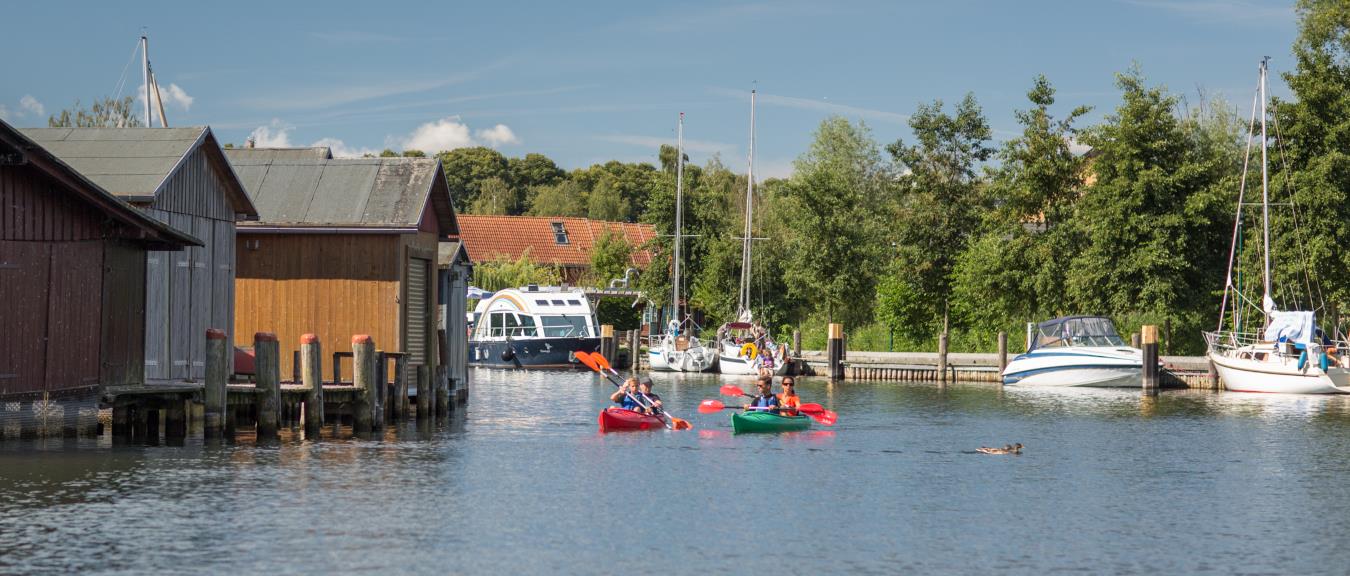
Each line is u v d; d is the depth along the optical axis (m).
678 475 23.16
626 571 15.45
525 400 41.72
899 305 62.09
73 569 14.88
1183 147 52.75
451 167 149.75
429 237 35.53
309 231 33.25
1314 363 46.03
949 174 61.34
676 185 72.38
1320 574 15.84
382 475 22.17
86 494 19.31
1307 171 50.44
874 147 95.56
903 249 61.16
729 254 70.81
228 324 30.70
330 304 33.41
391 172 34.44
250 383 29.58
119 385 25.23
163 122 42.34
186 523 17.48
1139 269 51.69
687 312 73.69
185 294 28.61
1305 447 28.80
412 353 34.72
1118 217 51.50
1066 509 20.09
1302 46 53.38
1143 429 32.84
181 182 28.27
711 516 19.00
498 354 65.06
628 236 98.31
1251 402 42.72
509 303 66.06
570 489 21.28
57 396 23.98
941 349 55.16
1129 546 17.30
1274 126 51.44
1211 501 21.03
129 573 14.76
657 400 32.28
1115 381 49.88
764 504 20.11
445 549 16.39
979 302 58.19
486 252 90.88
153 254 27.20
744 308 65.50
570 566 15.65
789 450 27.34
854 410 38.91
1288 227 50.59
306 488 20.48
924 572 15.62
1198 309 52.09
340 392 28.05
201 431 26.44
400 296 33.22
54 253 23.73
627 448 27.22
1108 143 52.75
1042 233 56.53
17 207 22.70
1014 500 20.89
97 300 25.06
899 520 18.92
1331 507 20.50
